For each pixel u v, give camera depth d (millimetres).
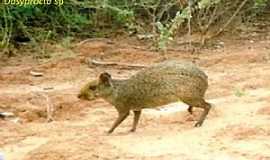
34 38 15555
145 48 15555
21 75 13086
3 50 14523
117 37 16641
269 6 18625
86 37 16609
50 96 11281
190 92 9258
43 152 8211
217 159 7938
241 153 8125
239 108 10164
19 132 9430
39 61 14375
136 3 16375
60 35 16328
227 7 16609
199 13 16250
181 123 9562
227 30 16859
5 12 14977
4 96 11273
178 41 15992
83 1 16766
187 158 7965
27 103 10969
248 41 16328
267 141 8508
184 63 9414
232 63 13820
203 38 15789
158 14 16781
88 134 9148
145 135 9039
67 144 8430
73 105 10758
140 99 9219
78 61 14148
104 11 16812
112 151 8234
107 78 9320
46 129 9539
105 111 10477
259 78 12102
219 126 9211
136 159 7953
